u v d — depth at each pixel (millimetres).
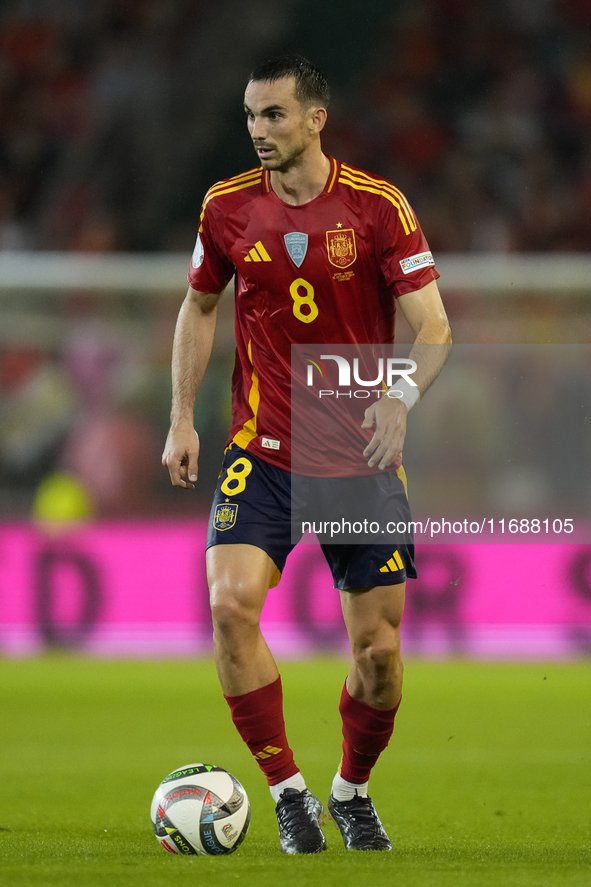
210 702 32969
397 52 71250
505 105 68062
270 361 14477
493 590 44281
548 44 70188
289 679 37281
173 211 67625
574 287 49250
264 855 12883
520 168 65562
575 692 35031
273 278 14234
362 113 68812
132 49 71750
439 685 36625
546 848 13742
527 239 63438
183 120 69875
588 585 44219
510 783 20656
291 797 13609
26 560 45438
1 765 22844
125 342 50719
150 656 44562
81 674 39406
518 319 49406
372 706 14094
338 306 14289
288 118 13719
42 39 71625
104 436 49469
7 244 65000
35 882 10430
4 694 34562
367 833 14055
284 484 14203
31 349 50656
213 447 47906
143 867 11445
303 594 44000
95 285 50844
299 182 14164
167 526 45812
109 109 69438
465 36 70750
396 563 13930
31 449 49281
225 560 13750
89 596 45281
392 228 14148
